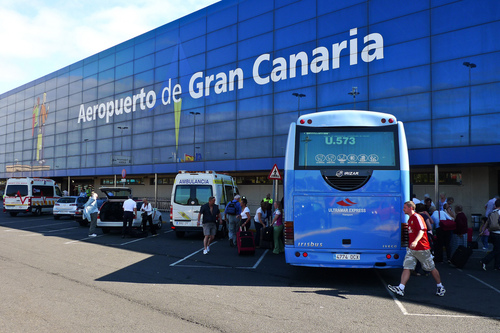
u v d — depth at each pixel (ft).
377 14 71.41
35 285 25.31
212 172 55.88
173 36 108.99
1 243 46.21
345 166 27.30
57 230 63.00
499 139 58.34
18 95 173.88
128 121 121.19
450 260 36.06
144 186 128.06
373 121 27.76
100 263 34.53
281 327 18.24
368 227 26.63
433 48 65.05
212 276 30.14
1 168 182.91
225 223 56.80
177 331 17.29
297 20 82.38
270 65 86.38
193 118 101.96
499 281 29.73
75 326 17.60
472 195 66.49
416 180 72.08
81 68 140.46
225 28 96.02
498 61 59.11
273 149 84.69
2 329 16.87
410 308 21.99
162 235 59.11
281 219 42.09
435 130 64.13
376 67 71.00
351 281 29.30
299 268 34.14
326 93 77.05
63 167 146.00
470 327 18.71
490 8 60.13
